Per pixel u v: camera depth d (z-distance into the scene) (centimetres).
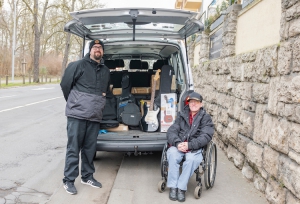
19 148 612
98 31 512
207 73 813
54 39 4391
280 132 344
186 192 414
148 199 387
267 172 382
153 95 524
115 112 534
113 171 498
